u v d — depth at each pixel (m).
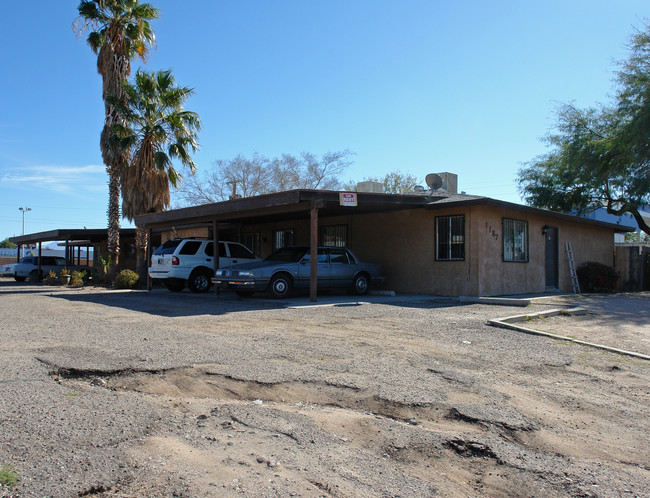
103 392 5.06
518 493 3.36
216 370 5.84
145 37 23.03
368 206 15.53
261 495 3.17
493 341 7.93
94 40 22.52
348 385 5.38
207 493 3.17
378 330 8.73
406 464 3.71
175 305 12.49
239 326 9.00
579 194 27.72
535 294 16.66
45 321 9.55
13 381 5.29
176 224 17.97
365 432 4.24
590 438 4.26
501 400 5.06
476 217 14.86
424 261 16.22
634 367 6.56
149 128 21.55
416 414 4.68
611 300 14.66
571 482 3.51
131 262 31.44
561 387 5.62
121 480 3.29
